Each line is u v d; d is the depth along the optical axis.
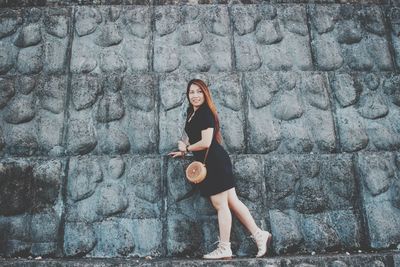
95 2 4.66
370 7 4.73
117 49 4.44
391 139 4.16
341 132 4.18
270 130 4.14
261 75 4.35
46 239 3.65
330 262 3.31
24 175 3.82
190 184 3.84
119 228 3.71
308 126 4.18
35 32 4.47
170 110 4.17
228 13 4.64
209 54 4.45
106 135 4.07
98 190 3.82
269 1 4.75
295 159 3.98
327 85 4.35
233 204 3.51
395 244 3.73
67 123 4.10
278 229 3.74
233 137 4.09
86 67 4.34
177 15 4.60
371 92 4.34
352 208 3.85
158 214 3.77
